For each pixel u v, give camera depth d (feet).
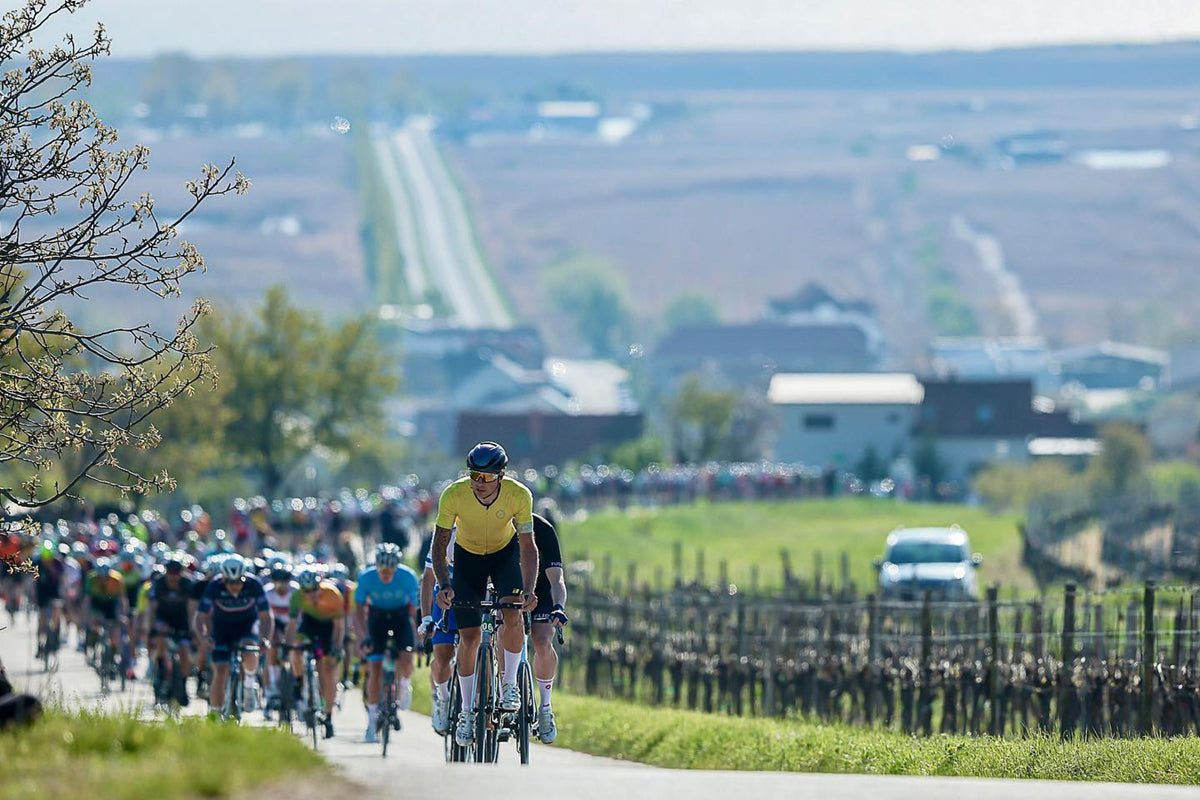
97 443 152.15
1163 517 573.33
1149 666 188.14
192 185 146.30
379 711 191.83
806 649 256.73
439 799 86.99
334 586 197.98
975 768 150.00
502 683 129.59
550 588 132.77
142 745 99.86
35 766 93.09
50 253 145.38
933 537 401.90
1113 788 96.12
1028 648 232.73
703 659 277.44
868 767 159.12
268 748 97.25
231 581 192.24
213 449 646.74
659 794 91.45
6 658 326.44
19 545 302.66
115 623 272.31
